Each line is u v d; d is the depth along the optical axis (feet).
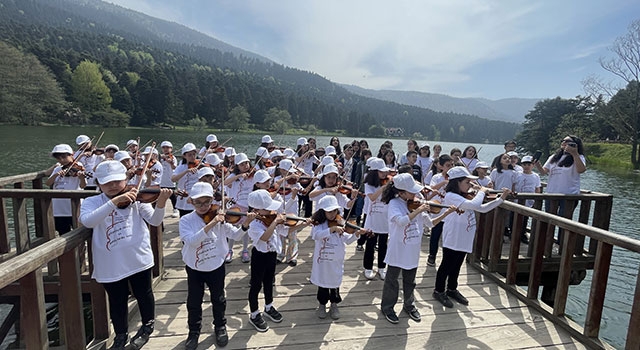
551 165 18.92
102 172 8.67
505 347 10.43
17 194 13.21
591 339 10.43
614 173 87.35
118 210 8.95
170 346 9.85
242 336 10.48
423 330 11.16
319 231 11.19
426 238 21.43
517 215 13.88
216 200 15.40
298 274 15.15
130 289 12.08
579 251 17.57
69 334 8.76
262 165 22.17
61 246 7.73
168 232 20.59
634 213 47.42
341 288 13.96
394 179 11.58
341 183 16.71
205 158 20.98
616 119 101.24
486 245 16.22
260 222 10.93
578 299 22.90
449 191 12.70
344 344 10.28
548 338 10.93
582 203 17.30
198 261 9.66
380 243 14.66
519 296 13.47
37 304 7.47
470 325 11.55
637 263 28.94
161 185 23.04
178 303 12.24
